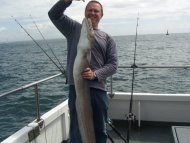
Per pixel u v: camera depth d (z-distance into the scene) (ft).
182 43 187.01
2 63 104.58
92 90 9.59
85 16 9.86
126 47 123.85
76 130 10.00
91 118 9.29
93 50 9.61
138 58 79.71
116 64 9.94
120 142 13.62
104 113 9.96
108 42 10.05
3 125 29.63
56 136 13.15
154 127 15.11
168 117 15.02
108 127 14.80
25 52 152.97
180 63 72.28
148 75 54.24
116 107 15.42
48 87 46.60
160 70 59.41
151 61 76.13
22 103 37.24
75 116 9.94
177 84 46.24
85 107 9.14
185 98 14.66
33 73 70.03
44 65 86.53
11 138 10.30
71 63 9.77
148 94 14.99
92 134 9.24
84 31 8.98
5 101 38.37
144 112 15.20
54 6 9.53
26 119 31.24
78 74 9.01
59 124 13.42
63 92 42.47
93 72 9.32
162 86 44.83
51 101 37.86
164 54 97.09
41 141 11.83
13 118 31.65
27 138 10.81
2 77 66.49
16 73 71.77
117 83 45.96
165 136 14.11
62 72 13.14
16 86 54.39
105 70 9.59
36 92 11.56
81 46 8.92
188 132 9.23
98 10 9.77
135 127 15.21
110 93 15.29
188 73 55.47
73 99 9.82
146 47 144.66
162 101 14.94
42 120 11.78
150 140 13.76
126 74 54.08
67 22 9.86
